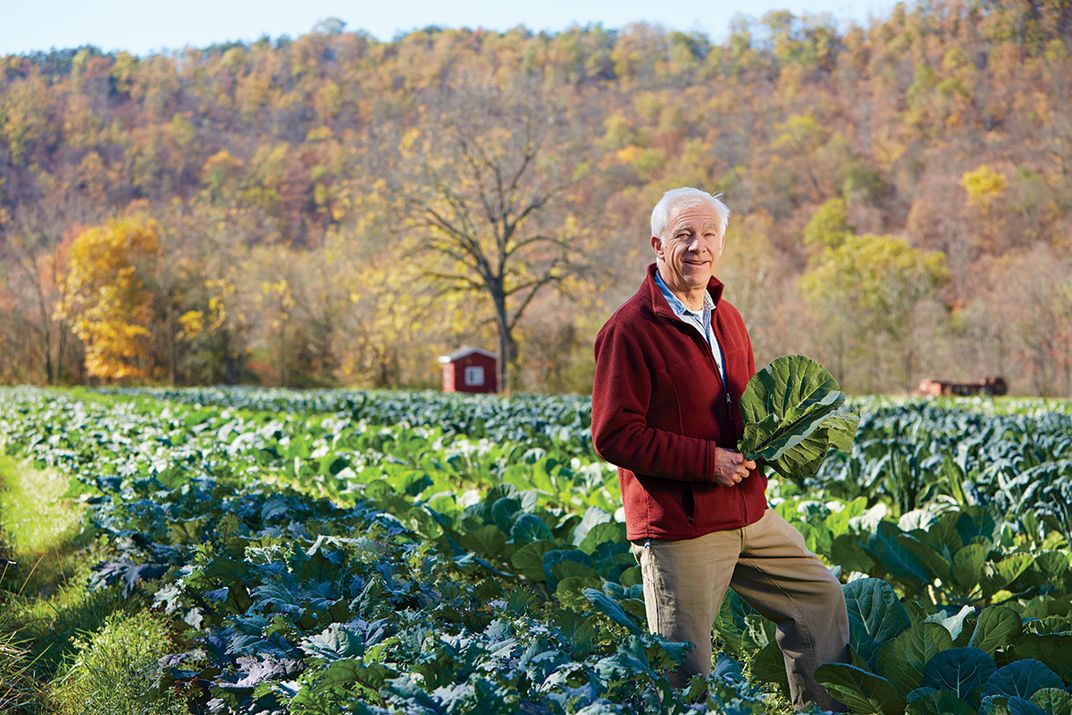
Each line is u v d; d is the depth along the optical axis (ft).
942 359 203.00
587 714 9.65
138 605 20.31
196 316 215.72
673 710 10.18
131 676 15.40
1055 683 12.42
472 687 10.08
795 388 12.21
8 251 237.86
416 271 153.79
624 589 16.97
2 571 24.54
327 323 208.13
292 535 19.31
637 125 376.27
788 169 322.14
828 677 12.78
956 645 14.60
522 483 35.01
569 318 190.19
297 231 325.21
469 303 167.63
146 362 225.76
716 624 16.38
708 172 334.44
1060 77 324.80
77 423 53.21
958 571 19.95
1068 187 269.23
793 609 13.09
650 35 451.53
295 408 86.84
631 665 10.57
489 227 160.66
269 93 410.11
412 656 11.68
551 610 18.80
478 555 22.80
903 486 32.01
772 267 223.71
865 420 58.03
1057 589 19.60
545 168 156.25
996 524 22.02
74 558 25.21
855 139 345.10
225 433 47.47
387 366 199.41
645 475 12.53
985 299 228.43
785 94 383.24
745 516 12.55
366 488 31.09
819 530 23.36
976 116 337.11
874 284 216.33
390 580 15.81
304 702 11.09
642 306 12.46
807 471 12.66
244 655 14.24
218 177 346.95
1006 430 46.57
